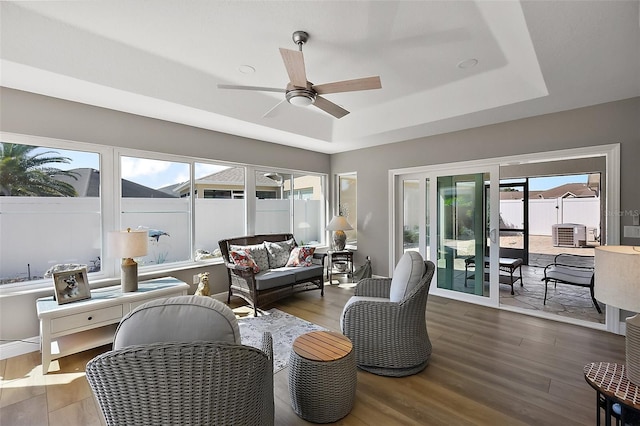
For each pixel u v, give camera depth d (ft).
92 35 7.32
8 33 6.77
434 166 14.39
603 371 4.50
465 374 7.52
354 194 19.54
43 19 6.72
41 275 9.48
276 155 16.30
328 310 12.41
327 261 18.83
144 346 3.17
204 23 6.93
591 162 16.98
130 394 3.31
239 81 9.90
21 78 8.16
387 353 7.47
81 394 6.91
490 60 8.66
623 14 5.67
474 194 13.30
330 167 19.48
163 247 12.28
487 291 13.98
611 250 4.52
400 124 12.94
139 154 11.36
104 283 10.31
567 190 25.20
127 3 6.25
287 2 6.21
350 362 6.14
